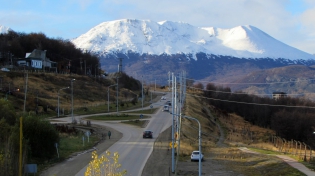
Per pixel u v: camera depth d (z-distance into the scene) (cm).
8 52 15762
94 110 11462
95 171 2578
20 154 3719
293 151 6650
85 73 18212
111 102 13588
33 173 4200
